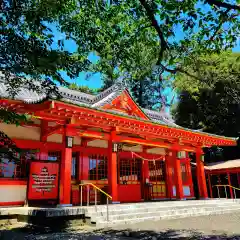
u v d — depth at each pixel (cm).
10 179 1019
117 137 1230
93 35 644
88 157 1355
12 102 891
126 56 734
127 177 1532
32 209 805
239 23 632
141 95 3478
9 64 360
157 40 761
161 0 549
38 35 432
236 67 2220
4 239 618
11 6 413
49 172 1024
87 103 1544
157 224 838
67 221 797
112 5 676
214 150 2778
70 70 412
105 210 904
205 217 1034
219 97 2558
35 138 1150
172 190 1697
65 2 537
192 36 681
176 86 2294
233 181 2258
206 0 473
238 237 613
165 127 1290
